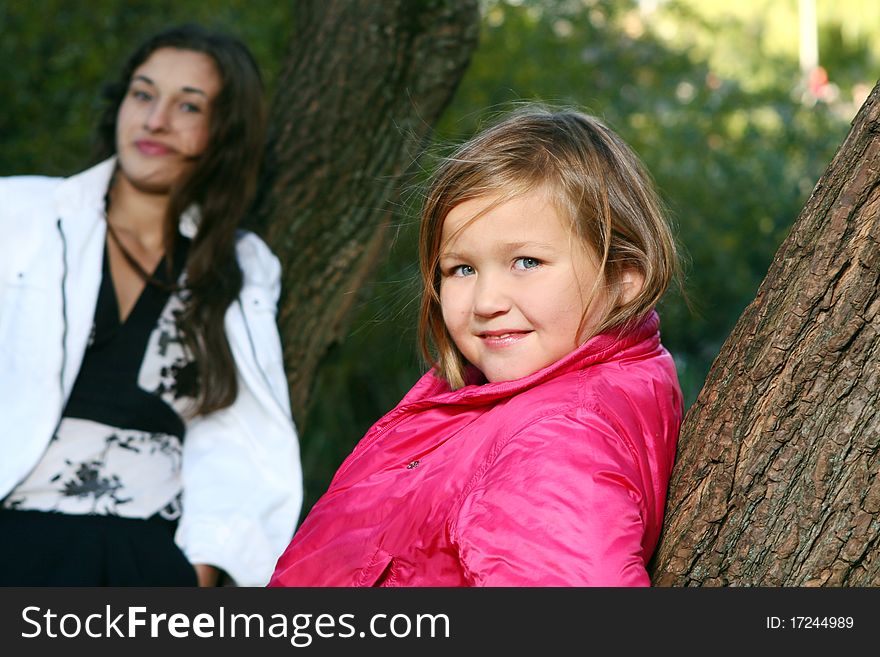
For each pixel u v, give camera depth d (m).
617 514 1.27
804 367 1.28
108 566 2.30
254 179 2.70
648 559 1.40
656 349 1.57
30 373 2.38
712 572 1.35
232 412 2.56
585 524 1.25
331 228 2.88
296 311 2.91
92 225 2.55
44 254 2.49
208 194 2.62
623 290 1.52
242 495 2.48
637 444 1.39
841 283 1.26
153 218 2.61
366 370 5.18
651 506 1.38
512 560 1.26
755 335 1.34
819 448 1.28
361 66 2.82
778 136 6.79
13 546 2.27
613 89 5.88
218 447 2.53
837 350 1.26
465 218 1.49
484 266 1.49
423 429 1.56
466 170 1.50
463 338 1.52
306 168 2.86
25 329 2.42
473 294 1.50
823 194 1.30
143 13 4.75
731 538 1.34
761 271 6.57
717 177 6.32
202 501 2.46
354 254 2.91
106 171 2.62
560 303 1.46
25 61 4.70
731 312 6.36
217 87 2.64
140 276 2.54
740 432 1.34
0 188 2.56
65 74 4.68
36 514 2.32
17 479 2.30
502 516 1.28
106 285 2.51
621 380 1.45
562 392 1.42
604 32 6.00
